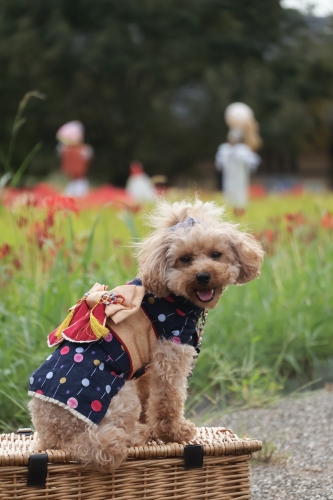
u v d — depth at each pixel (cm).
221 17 2831
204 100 2792
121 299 327
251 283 646
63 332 325
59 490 295
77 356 313
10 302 525
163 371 325
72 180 1620
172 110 2812
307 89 2928
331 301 647
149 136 2847
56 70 2716
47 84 2719
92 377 306
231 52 2848
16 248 619
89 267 569
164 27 2719
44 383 308
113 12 2712
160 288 332
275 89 2856
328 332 627
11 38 2672
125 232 831
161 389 329
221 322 589
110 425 300
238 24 2803
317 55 2905
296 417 474
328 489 358
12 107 2722
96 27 2766
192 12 2752
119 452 293
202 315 354
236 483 316
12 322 512
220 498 313
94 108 2811
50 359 319
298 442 430
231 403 510
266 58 2919
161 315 330
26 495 292
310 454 409
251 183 3181
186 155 2933
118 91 2780
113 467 293
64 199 528
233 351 565
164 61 2706
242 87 2762
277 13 2900
